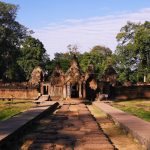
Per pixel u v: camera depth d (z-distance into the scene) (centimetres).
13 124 2325
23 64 11756
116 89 7056
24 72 11712
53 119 3203
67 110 4375
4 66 10650
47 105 4691
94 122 2814
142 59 10269
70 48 12812
